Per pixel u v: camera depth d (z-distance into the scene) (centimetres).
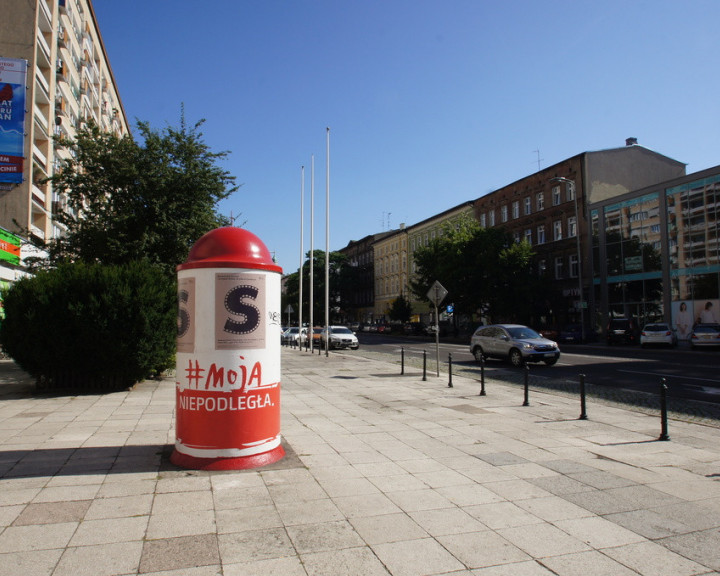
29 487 501
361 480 533
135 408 958
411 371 1769
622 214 3741
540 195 4728
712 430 791
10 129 2325
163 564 345
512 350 1928
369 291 8669
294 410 968
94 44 4044
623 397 1141
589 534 401
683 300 3238
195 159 1812
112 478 529
